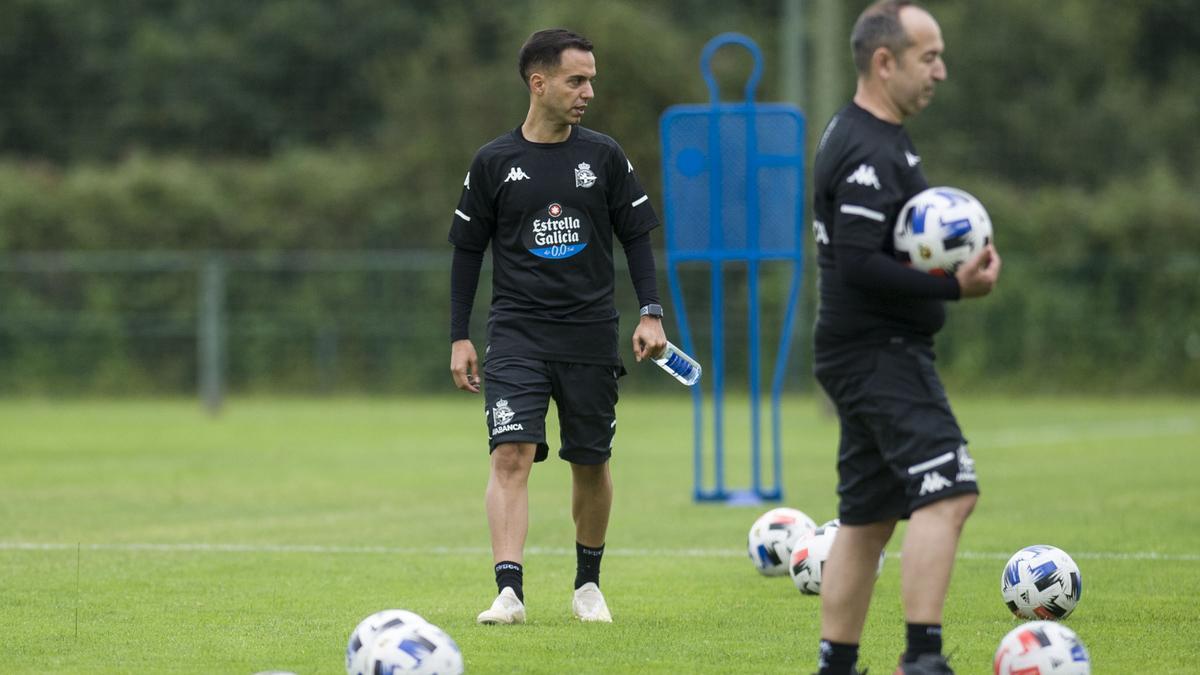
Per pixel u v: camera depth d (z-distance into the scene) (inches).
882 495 730.2
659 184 4776.1
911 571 697.6
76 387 4466.0
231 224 4813.0
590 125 4803.2
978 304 4507.9
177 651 882.1
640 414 3663.9
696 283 4431.6
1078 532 1464.1
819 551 1082.1
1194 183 5359.3
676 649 884.0
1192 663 840.9
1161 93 5974.4
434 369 4473.4
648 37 4825.3
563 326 968.3
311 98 5935.0
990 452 2518.5
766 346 4392.2
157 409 3951.8
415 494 1881.2
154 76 5880.9
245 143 5900.6
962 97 5664.4
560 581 1171.3
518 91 5068.9
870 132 713.6
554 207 967.0
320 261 4512.8
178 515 1647.4
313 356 4503.0
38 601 1064.8
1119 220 4640.8
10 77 5895.7
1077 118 5625.0
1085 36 5757.9
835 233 708.7
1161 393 4453.7
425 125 5054.1
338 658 860.6
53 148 5871.1
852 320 715.4
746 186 1824.6
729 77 5039.4
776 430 1822.1
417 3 6023.6
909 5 724.7
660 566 1255.5
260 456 2484.0
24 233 4714.6
